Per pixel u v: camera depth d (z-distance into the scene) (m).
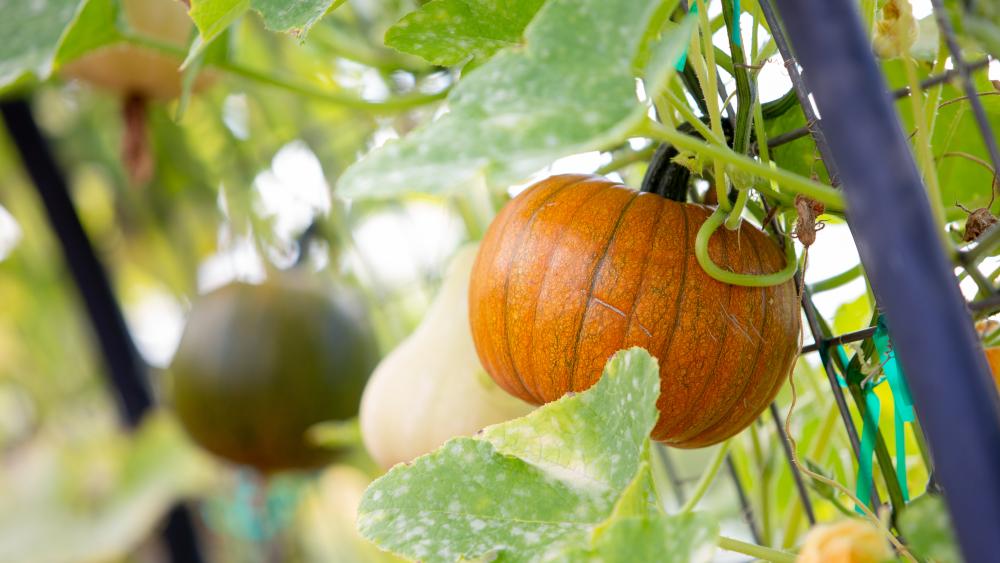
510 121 0.63
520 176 0.61
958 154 0.83
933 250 0.58
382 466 1.09
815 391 1.03
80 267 1.93
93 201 2.44
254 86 1.62
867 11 0.78
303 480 1.97
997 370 0.76
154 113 1.85
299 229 1.66
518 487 0.77
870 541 0.66
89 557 1.99
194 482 2.02
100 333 1.97
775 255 0.84
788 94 0.84
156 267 2.49
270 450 1.44
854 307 1.00
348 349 1.47
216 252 2.31
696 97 0.85
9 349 2.94
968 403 0.56
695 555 0.66
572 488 0.76
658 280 0.81
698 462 1.46
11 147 2.02
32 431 3.38
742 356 0.81
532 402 0.89
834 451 1.05
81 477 2.08
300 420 1.42
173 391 1.46
